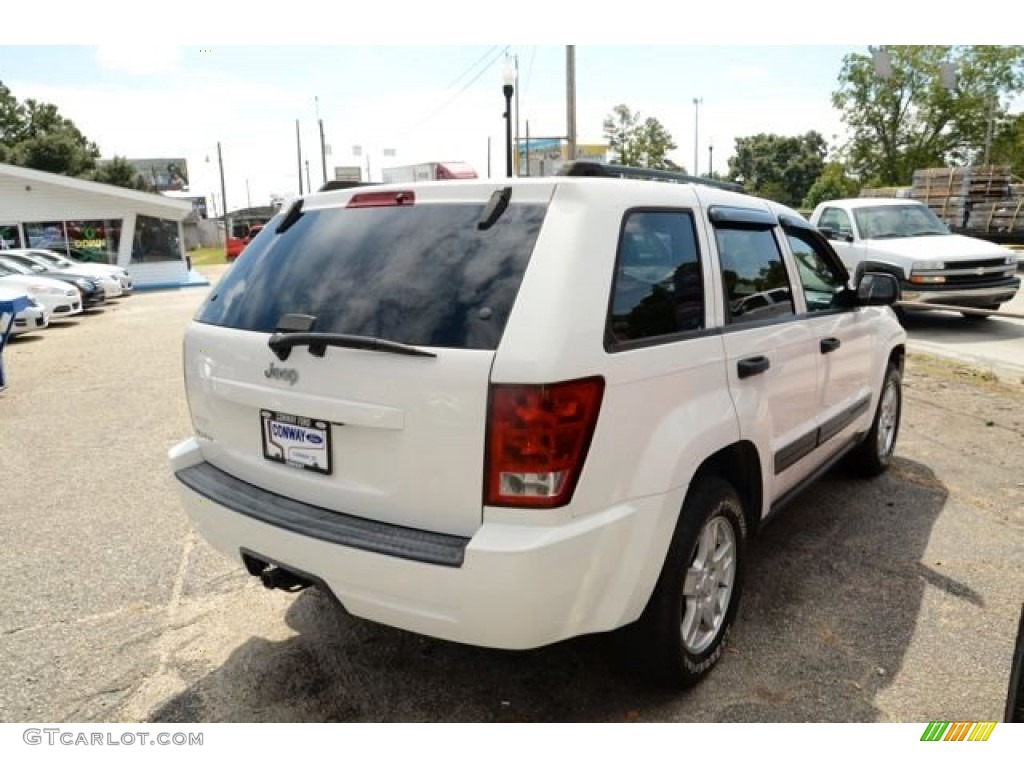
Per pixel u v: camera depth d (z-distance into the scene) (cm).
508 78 1284
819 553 388
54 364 1036
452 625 216
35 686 286
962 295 1021
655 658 260
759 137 8112
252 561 266
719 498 275
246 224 5356
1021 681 216
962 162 4584
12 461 574
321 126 4331
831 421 391
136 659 303
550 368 208
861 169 4691
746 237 327
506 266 225
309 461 249
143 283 2688
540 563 208
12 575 378
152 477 529
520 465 210
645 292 251
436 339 220
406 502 228
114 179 5972
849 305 424
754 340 305
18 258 1945
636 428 235
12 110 6438
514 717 264
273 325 259
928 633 313
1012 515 436
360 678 288
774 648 303
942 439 585
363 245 256
